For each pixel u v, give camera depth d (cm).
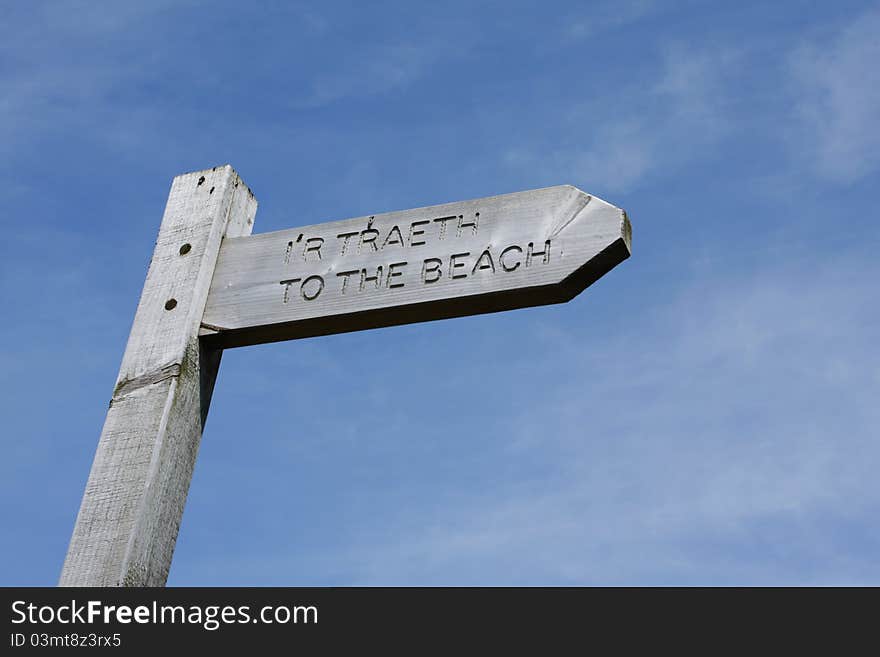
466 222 399
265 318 405
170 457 389
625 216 382
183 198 451
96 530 374
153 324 415
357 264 404
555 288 376
